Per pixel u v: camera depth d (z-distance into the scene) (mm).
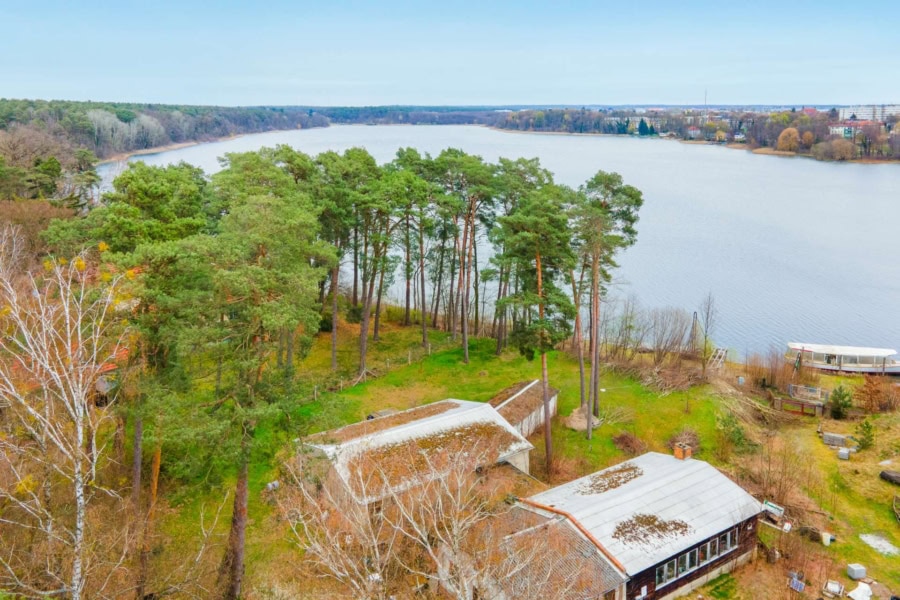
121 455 32719
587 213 43094
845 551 33344
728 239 116625
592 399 46281
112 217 29172
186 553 29359
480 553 22422
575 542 28188
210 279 27172
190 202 40156
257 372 26875
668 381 51125
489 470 35094
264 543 30438
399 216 49469
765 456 42219
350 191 47656
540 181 55062
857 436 44438
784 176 190250
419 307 74062
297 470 28375
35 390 21938
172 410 24891
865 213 138125
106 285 25125
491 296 76250
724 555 31281
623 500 31375
